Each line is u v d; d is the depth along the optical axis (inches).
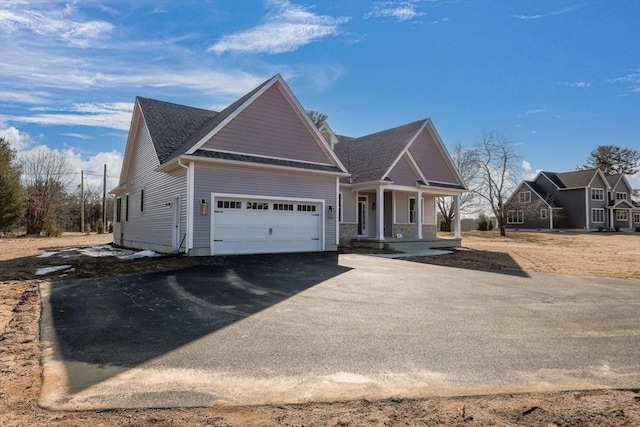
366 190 782.5
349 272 408.8
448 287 344.2
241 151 538.0
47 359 166.2
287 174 572.4
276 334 201.8
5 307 255.4
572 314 254.2
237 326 215.0
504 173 1393.9
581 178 1777.8
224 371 153.6
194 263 436.1
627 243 1090.1
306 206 595.8
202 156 490.3
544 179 1872.5
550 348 185.3
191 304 263.9
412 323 225.5
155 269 400.2
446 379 147.6
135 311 246.1
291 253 561.9
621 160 2272.4
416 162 819.4
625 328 222.1
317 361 164.9
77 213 2146.9
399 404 127.0
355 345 185.8
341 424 113.7
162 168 542.0
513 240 1195.9
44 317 233.1
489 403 128.4
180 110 721.6
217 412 120.4
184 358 167.5
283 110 582.9
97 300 274.7
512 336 203.6
